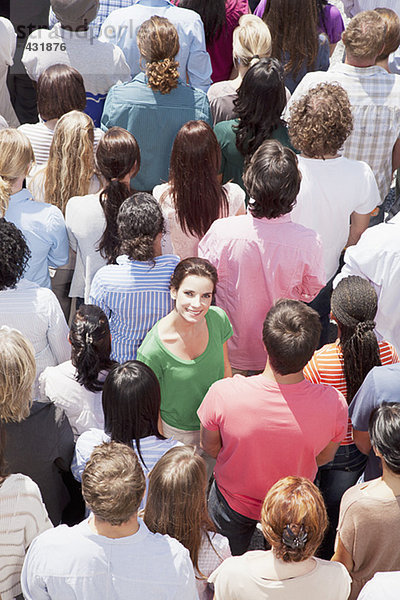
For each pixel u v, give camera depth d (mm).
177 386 3207
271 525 2182
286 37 4914
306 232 3395
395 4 6445
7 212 3709
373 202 3834
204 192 3844
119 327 3482
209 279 3018
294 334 2588
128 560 2188
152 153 4504
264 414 2717
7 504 2398
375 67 4191
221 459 2934
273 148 3293
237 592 2275
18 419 2723
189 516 2482
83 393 3113
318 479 3355
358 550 2498
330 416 2742
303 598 2230
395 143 4465
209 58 5211
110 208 3777
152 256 3346
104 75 4816
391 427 2385
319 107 3535
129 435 2824
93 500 2115
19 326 3232
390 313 3508
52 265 3969
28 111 5828
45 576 2176
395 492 2434
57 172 4016
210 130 3779
